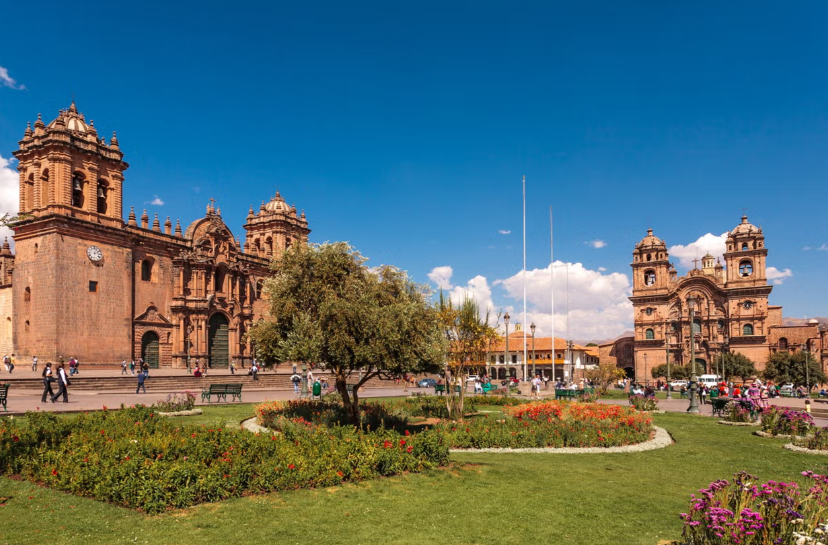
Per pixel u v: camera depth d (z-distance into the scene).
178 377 48.38
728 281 107.56
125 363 53.28
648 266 115.38
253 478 12.65
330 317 20.94
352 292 21.66
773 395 59.00
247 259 76.62
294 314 21.83
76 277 54.03
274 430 21.53
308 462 13.89
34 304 53.50
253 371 54.69
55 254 52.41
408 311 21.41
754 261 105.81
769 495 8.84
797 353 89.75
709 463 17.86
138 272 61.44
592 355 127.69
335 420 22.62
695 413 34.69
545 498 13.07
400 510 11.78
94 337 55.28
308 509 11.54
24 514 10.55
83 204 56.41
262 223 83.50
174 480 11.56
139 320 60.84
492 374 111.88
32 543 9.28
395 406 31.28
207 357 67.69
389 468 14.53
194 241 69.06
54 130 53.44
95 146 57.31
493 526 11.05
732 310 106.00
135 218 61.88
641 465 17.39
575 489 14.01
